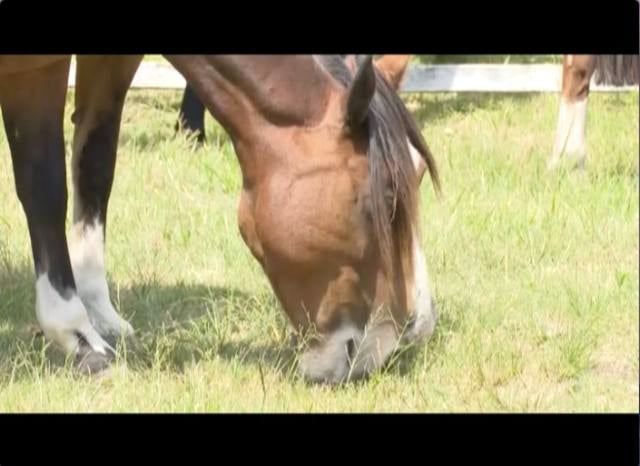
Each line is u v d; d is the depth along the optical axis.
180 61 8.62
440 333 10.27
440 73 18.69
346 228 8.52
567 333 10.55
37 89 9.18
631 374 10.12
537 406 9.38
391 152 8.59
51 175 9.35
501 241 12.99
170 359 9.85
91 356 9.58
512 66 18.69
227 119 8.62
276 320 10.56
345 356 8.79
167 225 13.19
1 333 10.42
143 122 17.72
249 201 8.70
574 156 15.80
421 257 9.44
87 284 10.19
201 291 11.60
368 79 8.32
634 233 13.48
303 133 8.55
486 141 16.95
